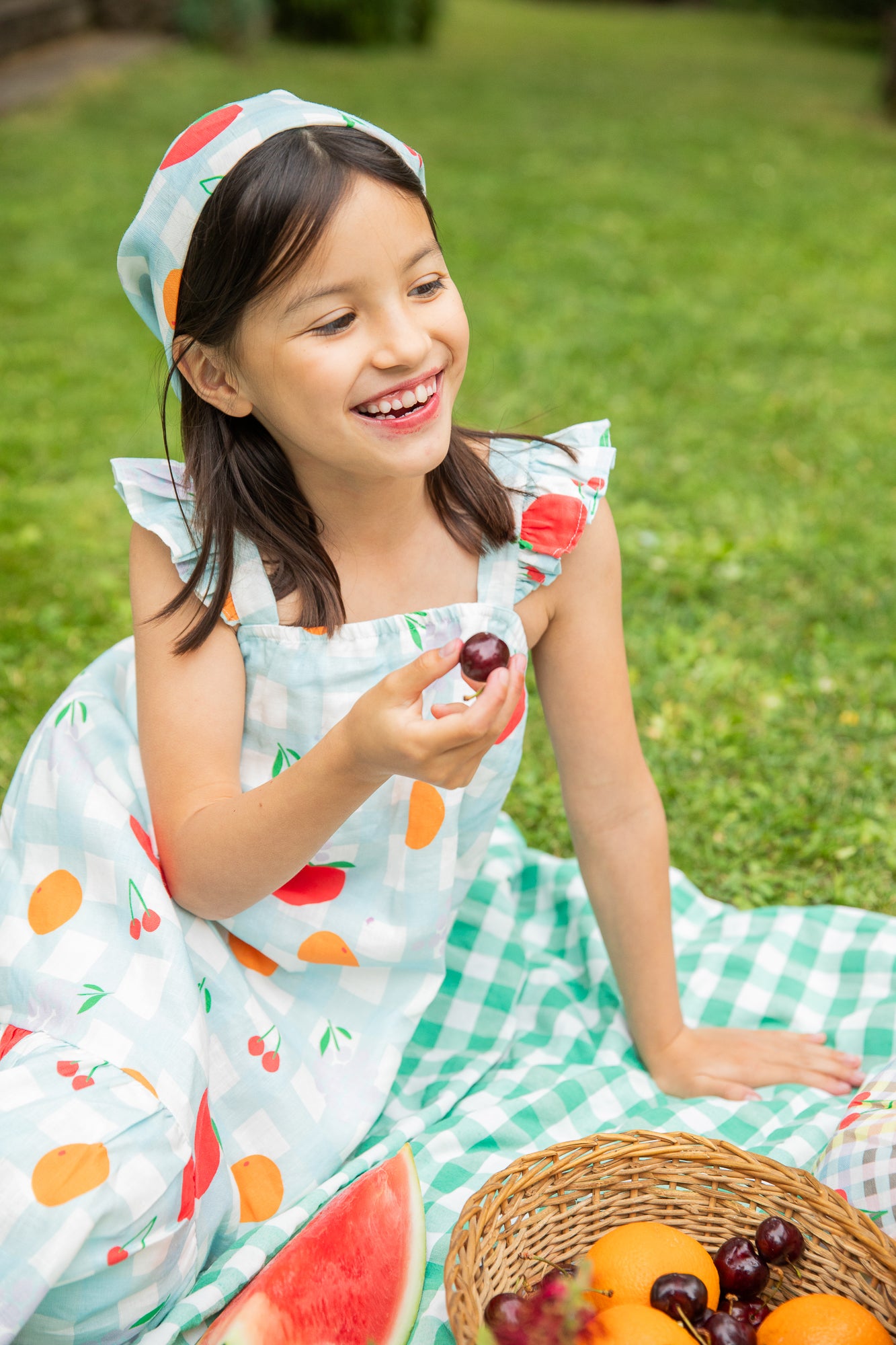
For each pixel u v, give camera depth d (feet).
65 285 24.23
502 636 6.42
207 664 6.25
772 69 55.67
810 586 13.80
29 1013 5.99
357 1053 6.79
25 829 6.49
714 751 10.87
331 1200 6.11
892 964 8.11
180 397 6.22
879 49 63.36
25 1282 4.92
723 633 12.84
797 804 10.19
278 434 5.97
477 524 6.44
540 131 40.40
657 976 7.29
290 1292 5.53
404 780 6.39
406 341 5.44
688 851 9.69
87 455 17.06
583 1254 5.62
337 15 53.42
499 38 62.34
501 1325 4.85
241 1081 6.33
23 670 11.87
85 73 42.60
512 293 24.70
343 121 5.56
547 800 10.30
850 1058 7.43
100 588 13.60
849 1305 5.01
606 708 6.99
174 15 49.98
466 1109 7.07
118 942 6.11
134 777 6.60
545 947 8.56
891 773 10.61
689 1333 5.04
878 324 23.40
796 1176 5.61
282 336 5.47
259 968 6.69
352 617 6.42
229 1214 6.18
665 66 55.72
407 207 5.48
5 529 14.84
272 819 5.66
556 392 19.67
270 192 5.29
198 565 6.16
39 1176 5.08
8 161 32.40
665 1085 7.39
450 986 7.87
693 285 25.59
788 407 19.11
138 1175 5.25
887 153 38.78
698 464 17.06
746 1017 8.01
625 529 15.05
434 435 5.71
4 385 19.40
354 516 6.26
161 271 5.90
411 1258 5.91
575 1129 6.97
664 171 35.70
